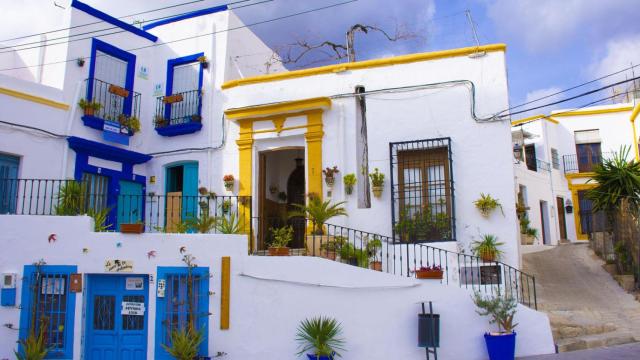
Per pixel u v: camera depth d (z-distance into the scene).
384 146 12.27
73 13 12.98
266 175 14.66
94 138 13.11
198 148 13.69
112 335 9.22
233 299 9.04
